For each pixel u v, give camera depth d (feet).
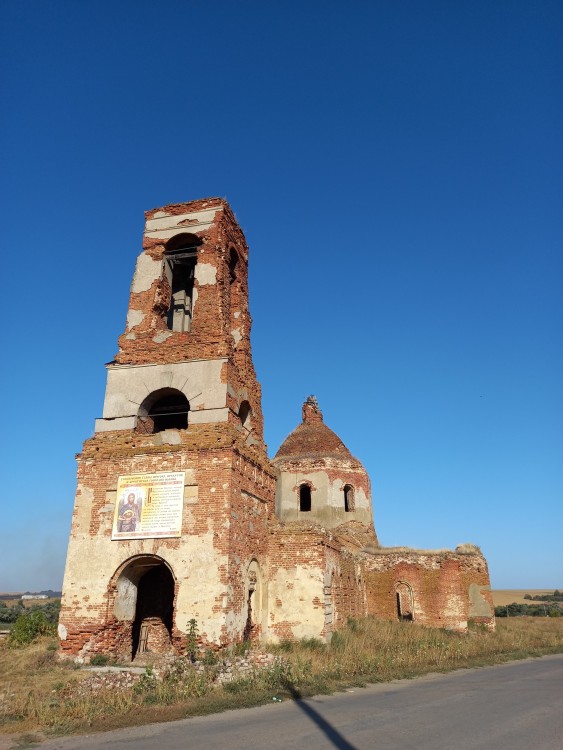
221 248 70.74
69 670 49.55
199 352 63.98
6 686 42.83
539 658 72.64
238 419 64.34
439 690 43.78
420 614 100.12
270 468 71.05
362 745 26.27
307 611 64.90
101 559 56.13
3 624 155.74
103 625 53.88
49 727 31.24
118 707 34.86
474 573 106.32
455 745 26.45
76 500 59.11
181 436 59.16
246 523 60.13
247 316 77.36
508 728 30.14
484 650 74.33
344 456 112.78
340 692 42.34
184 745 26.63
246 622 58.13
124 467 58.95
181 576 53.36
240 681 41.91
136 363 65.36
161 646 61.00
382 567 104.22
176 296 78.54
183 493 56.24
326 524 104.17
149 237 73.56
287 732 28.81
